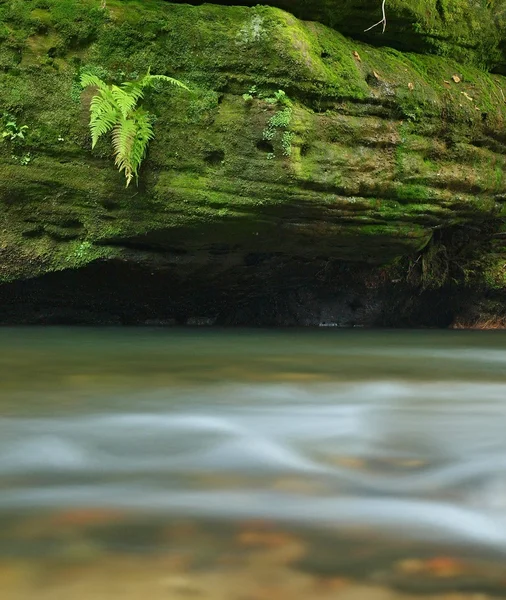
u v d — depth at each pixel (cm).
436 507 291
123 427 429
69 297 1022
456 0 1046
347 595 211
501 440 410
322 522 272
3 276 923
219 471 341
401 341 996
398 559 238
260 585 217
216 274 1070
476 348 924
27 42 848
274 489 312
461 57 1069
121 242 940
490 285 1277
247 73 870
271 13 868
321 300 1232
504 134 1053
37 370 649
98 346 830
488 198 1052
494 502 298
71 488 310
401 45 1018
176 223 904
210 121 877
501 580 223
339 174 900
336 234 952
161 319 1144
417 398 553
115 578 220
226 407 502
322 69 881
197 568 228
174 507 287
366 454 376
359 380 641
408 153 955
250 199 888
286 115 866
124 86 860
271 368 702
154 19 866
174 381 610
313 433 425
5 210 891
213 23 872
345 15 941
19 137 860
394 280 1222
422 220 989
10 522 267
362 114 918
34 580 218
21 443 388
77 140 873
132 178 884
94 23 856
